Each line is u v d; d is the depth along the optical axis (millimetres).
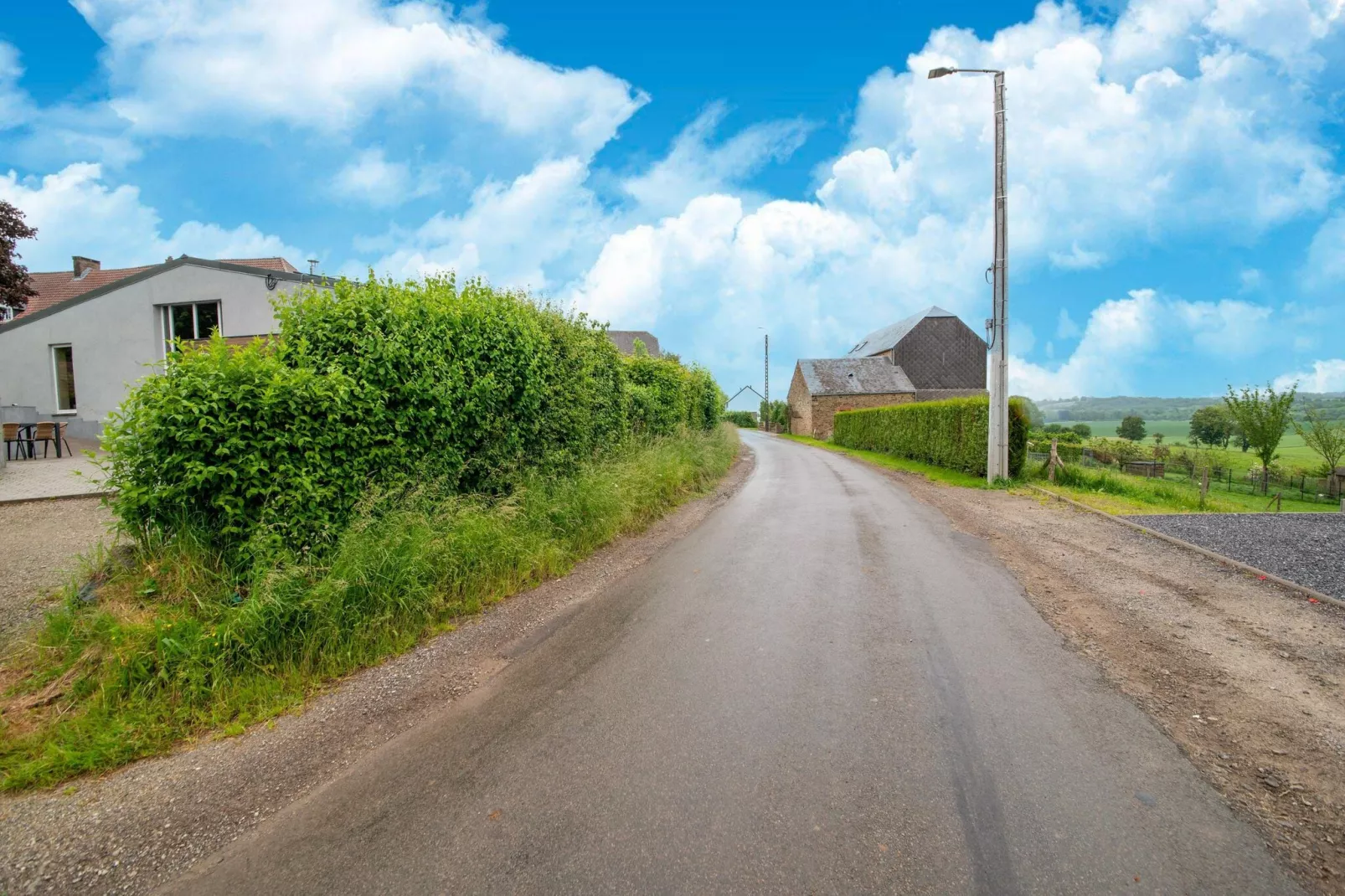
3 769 3125
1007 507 11352
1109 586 6082
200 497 4645
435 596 5227
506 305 7863
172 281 15000
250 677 3975
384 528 5301
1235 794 2787
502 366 7332
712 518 10109
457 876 2334
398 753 3240
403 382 5879
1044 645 4547
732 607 5461
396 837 2574
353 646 4426
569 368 9414
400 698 3889
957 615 5223
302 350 5316
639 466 10758
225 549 4699
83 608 4254
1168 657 4324
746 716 3506
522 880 2299
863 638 4684
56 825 2750
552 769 3027
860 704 3625
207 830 2689
